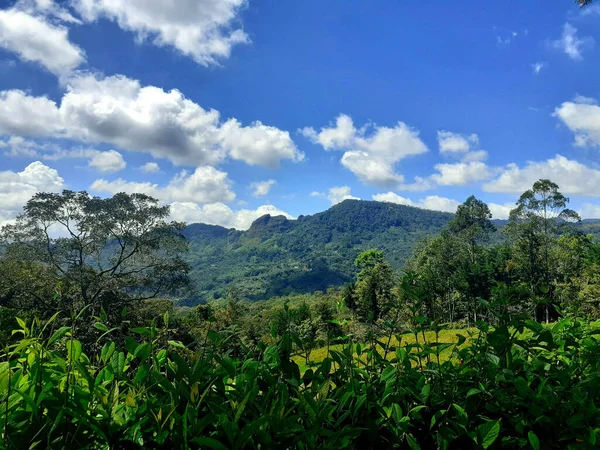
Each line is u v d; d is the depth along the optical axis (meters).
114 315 18.50
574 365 1.55
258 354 1.44
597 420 1.24
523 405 1.34
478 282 37.78
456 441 1.27
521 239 43.47
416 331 1.55
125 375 1.15
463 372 1.44
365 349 1.57
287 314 1.55
